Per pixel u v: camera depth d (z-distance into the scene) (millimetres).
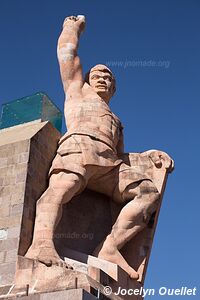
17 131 18734
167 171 19000
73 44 19453
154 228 18234
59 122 20750
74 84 18953
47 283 14344
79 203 18016
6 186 16484
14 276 14742
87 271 15172
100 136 17484
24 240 15492
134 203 17453
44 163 17375
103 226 18109
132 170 17938
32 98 20234
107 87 19328
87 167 16844
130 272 16969
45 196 16203
